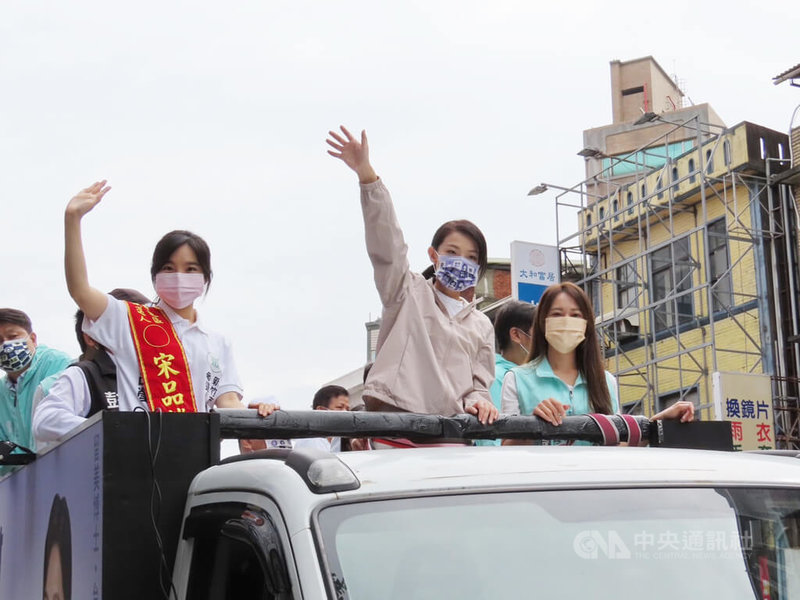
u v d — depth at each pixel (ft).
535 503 7.29
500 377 16.63
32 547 11.13
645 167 77.00
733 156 67.51
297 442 20.56
